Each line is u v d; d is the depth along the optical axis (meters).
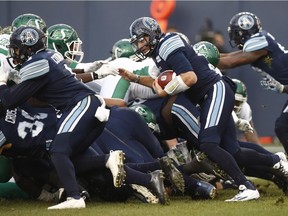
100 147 23.61
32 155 22.58
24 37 21.44
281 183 25.12
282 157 25.22
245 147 25.62
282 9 42.62
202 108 23.27
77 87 21.70
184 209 20.77
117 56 27.50
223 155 22.70
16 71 22.33
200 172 23.58
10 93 21.20
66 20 43.38
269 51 27.11
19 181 23.72
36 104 22.55
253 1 42.75
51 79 21.50
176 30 41.88
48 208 20.94
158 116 24.89
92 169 22.11
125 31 43.12
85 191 22.09
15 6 43.12
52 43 25.44
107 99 25.19
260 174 25.47
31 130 22.23
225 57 27.38
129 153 23.44
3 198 24.34
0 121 22.06
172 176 22.09
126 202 22.72
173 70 23.05
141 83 24.05
